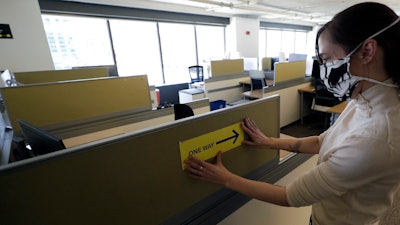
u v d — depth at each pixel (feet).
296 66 11.74
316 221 2.31
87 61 15.58
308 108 13.19
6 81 6.45
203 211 2.43
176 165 2.06
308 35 35.24
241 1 17.19
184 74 21.13
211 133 2.28
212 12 20.04
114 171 1.67
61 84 4.74
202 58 22.04
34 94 4.50
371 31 1.46
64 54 14.49
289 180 3.57
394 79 1.51
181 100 14.51
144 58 18.17
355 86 1.71
